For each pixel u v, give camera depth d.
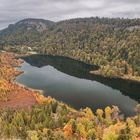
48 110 114.19
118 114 125.75
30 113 108.31
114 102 145.50
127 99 152.25
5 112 110.06
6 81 179.00
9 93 156.25
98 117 112.62
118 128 92.44
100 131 95.56
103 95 159.38
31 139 76.25
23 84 186.12
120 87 183.00
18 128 88.75
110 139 85.12
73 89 172.75
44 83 190.12
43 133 85.56
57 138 85.12
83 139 89.25
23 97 149.50
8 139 32.97
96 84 189.88
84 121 101.81
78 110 130.12
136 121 108.38
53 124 98.88
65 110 118.88
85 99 149.88
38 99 140.88
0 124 87.88
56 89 172.38
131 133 90.00
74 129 95.75
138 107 128.12
